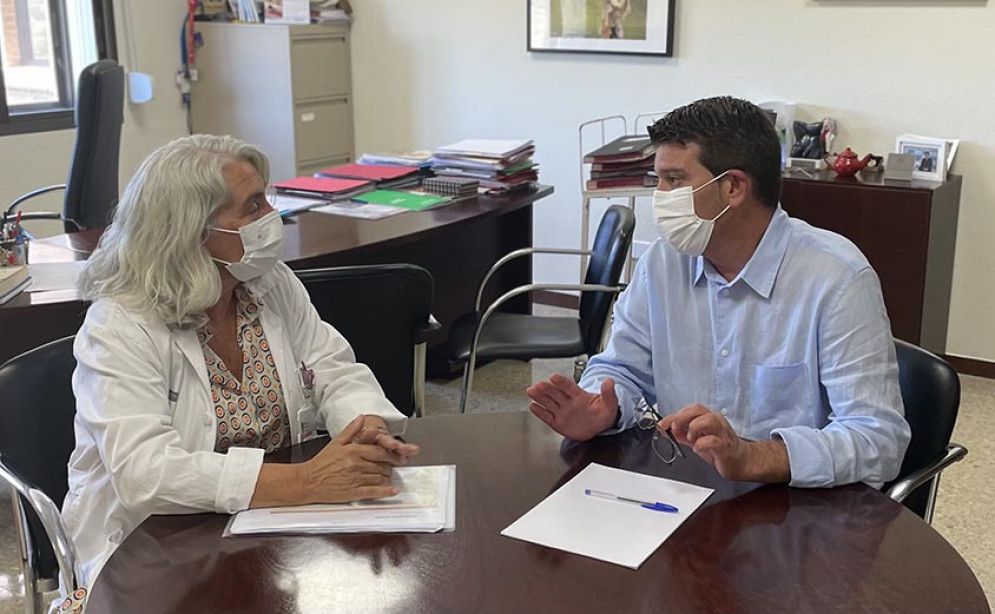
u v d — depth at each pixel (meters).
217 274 1.66
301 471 1.51
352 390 1.86
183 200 1.62
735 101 1.74
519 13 4.92
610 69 4.73
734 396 1.81
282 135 5.33
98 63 3.75
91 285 1.69
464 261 4.00
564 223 5.05
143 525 1.46
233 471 1.50
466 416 1.85
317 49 5.32
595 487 1.55
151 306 1.63
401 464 1.58
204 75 5.54
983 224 3.98
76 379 1.63
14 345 2.51
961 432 3.58
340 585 1.29
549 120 4.97
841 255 1.71
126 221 1.66
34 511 1.72
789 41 4.24
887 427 1.62
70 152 5.16
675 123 1.73
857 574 1.29
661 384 1.90
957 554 1.34
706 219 1.72
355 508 1.48
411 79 5.36
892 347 1.71
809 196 3.91
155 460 1.50
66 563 1.61
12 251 2.59
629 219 3.01
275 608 1.24
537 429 1.79
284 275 1.92
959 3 3.83
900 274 3.80
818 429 1.67
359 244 2.99
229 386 1.73
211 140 1.72
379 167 3.96
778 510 1.47
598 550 1.36
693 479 1.58
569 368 4.30
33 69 5.05
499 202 3.65
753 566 1.32
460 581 1.29
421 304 2.55
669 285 1.88
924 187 3.71
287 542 1.40
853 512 1.47
